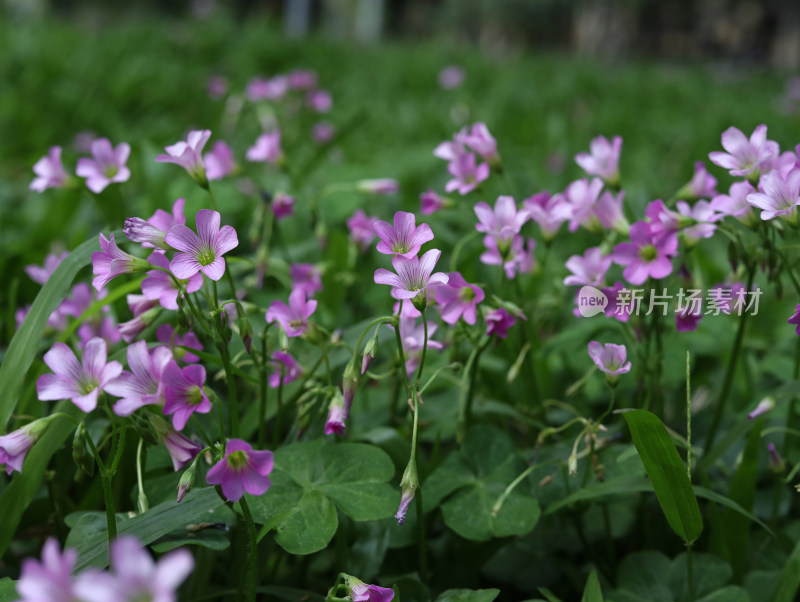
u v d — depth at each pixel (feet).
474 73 7.68
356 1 21.66
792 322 1.05
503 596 1.26
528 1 22.02
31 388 1.19
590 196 1.28
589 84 7.64
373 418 1.37
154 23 8.95
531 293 1.71
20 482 1.09
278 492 1.10
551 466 1.24
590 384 1.43
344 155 3.06
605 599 1.18
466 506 1.17
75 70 4.67
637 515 1.32
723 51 26.50
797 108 5.95
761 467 1.35
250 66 6.20
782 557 1.26
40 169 1.45
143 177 2.20
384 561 1.24
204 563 1.13
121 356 1.15
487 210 1.22
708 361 1.60
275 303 1.15
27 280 1.59
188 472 1.00
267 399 1.23
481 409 1.34
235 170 1.59
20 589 0.77
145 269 1.05
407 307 1.12
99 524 1.06
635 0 22.47
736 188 1.17
